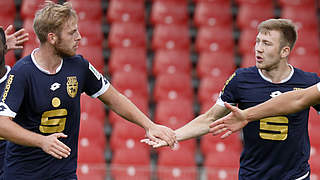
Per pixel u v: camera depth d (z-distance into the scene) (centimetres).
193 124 1639
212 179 2497
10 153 1465
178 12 4059
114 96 1560
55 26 1373
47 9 1385
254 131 1539
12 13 4016
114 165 3119
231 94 1580
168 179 2522
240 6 4194
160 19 4019
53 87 1412
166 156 3138
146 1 4331
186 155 3148
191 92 3584
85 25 3988
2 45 1588
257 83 1542
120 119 3284
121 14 4072
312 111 3381
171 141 1594
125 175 2522
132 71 3706
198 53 3972
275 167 1560
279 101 1362
